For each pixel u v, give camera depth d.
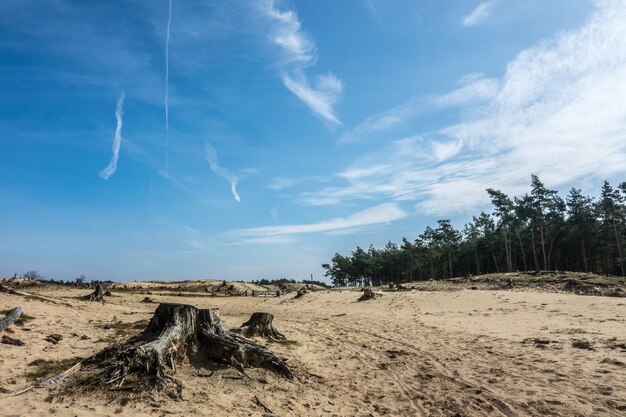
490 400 8.62
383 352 13.76
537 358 11.93
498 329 17.80
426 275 106.06
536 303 24.67
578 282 36.91
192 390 7.82
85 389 7.05
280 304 43.47
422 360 12.50
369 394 9.22
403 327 19.91
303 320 24.34
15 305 15.70
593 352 12.03
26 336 10.84
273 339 14.02
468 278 49.91
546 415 7.68
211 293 69.75
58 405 6.37
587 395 8.55
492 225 82.69
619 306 20.81
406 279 110.25
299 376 9.97
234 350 9.34
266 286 91.25
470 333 17.28
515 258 84.44
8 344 9.84
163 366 8.26
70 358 9.17
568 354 12.09
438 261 98.44
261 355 9.71
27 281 55.59
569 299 24.56
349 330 18.88
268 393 8.45
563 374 10.10
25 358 8.87
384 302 33.25
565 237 70.25
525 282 40.62
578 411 7.75
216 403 7.43
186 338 9.30
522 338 15.27
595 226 66.06
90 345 10.66
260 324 14.28
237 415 7.05
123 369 7.62
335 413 7.86
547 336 15.13
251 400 7.93
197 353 9.38
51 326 12.85
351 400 8.73
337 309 33.97
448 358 12.65
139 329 13.84
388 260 103.75
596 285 35.56
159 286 79.62
